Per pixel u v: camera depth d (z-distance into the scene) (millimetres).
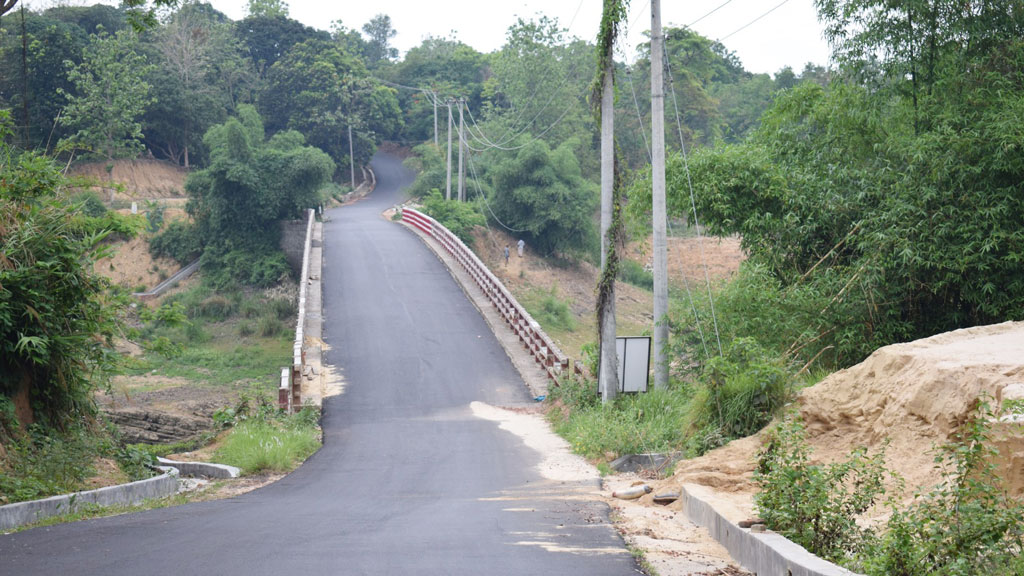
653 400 17000
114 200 65875
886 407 9367
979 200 16156
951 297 17266
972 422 6195
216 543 7180
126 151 65750
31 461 10508
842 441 9945
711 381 13000
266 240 59469
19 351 11328
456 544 7168
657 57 18062
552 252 65125
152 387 35625
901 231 16688
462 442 17531
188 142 76688
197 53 79875
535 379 24719
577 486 11977
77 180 13305
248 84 88688
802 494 6812
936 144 16656
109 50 63969
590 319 56094
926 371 8938
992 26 17906
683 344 19172
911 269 16578
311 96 86250
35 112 62438
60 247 11969
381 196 85438
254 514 9258
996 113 16438
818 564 5441
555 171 62375
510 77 74938
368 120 94125
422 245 46250
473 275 37000
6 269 11305
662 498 9766
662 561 6641
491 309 32375
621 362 18047
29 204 12164
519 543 7234
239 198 58469
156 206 64125
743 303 18203
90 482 11039
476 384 24609
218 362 41781
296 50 89938
